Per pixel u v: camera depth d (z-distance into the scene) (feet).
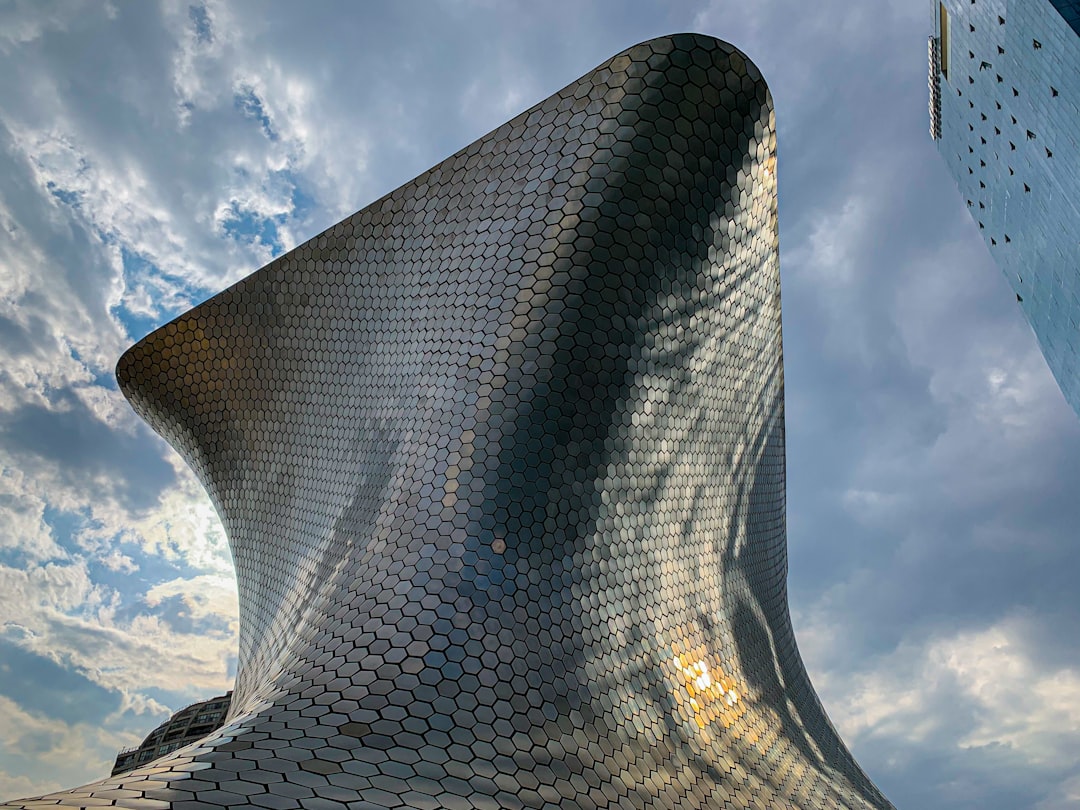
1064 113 147.84
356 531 43.39
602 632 39.63
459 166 46.37
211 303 59.16
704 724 43.01
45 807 17.38
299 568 50.16
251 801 20.16
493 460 38.81
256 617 57.00
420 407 43.62
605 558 42.16
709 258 43.70
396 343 47.78
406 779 25.12
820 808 45.34
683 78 39.01
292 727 27.43
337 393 52.03
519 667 33.94
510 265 42.01
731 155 40.98
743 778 41.22
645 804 32.27
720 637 51.93
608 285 40.40
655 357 43.93
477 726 30.30
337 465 50.26
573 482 40.88
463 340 42.88
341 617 36.91
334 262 52.75
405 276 48.14
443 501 38.78
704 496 53.47
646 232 40.42
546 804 27.89
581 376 40.47
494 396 40.11
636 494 45.24
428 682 31.50
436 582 35.81
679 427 48.47
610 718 35.91
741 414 56.75
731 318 48.80
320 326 53.52
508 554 37.29
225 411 60.23
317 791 22.00
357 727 28.09
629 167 39.29
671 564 48.57
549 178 41.57
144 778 20.95
